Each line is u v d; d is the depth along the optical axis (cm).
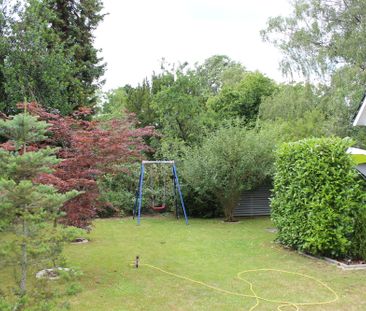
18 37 1246
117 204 1338
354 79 1605
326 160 723
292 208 801
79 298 522
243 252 798
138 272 652
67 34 1622
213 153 1198
